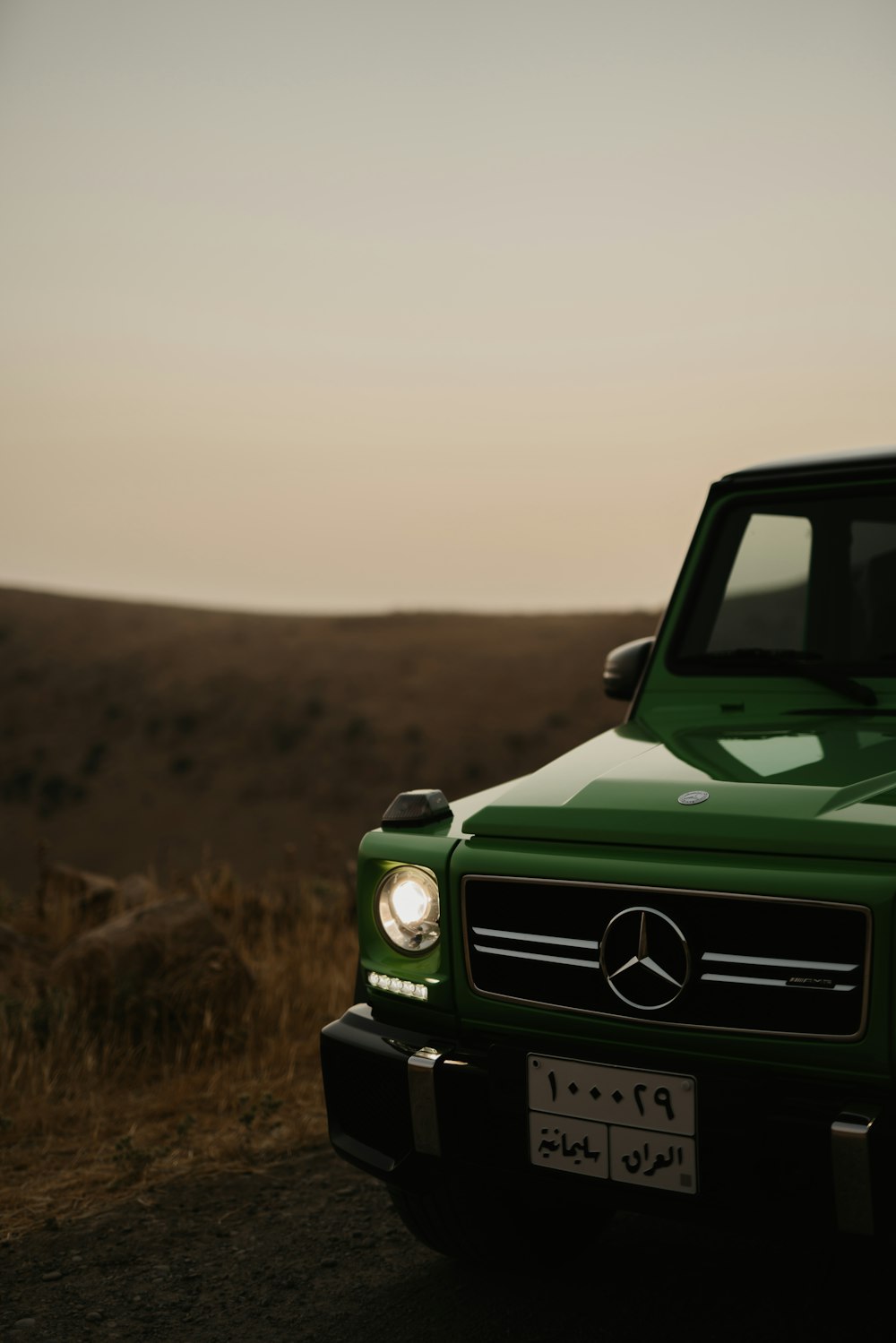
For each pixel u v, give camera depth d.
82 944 5.75
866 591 3.58
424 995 2.88
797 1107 2.41
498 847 2.79
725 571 3.85
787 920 2.43
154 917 5.79
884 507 3.61
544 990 2.71
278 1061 5.33
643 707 3.70
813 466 3.83
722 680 3.63
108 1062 5.28
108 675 67.88
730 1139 2.44
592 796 2.82
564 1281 3.29
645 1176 2.55
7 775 59.47
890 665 3.42
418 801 3.04
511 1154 2.73
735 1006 2.48
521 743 58.81
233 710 63.25
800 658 3.58
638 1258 3.40
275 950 7.30
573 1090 2.63
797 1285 3.17
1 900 8.12
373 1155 2.96
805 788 2.64
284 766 57.75
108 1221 3.87
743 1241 3.45
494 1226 3.20
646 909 2.56
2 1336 3.17
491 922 2.79
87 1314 3.27
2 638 72.69
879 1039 2.33
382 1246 3.61
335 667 68.00
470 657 69.50
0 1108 4.80
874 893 2.33
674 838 2.58
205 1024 5.43
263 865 49.16
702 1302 3.12
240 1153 4.38
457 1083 2.78
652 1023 2.55
